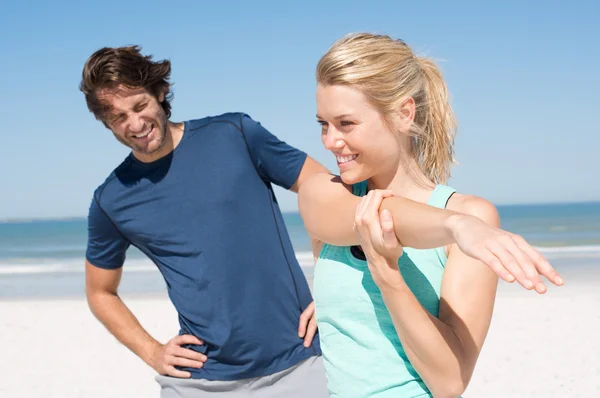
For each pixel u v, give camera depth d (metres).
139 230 3.15
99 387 6.94
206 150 3.12
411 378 1.74
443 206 1.78
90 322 10.30
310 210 1.96
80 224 89.94
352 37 1.78
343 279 1.84
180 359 3.07
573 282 13.52
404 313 1.57
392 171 1.86
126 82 2.83
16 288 16.56
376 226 1.54
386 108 1.75
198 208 3.07
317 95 1.79
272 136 3.16
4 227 82.75
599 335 8.30
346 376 1.83
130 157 3.18
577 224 45.66
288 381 3.06
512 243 1.21
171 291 3.15
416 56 1.91
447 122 1.95
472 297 1.67
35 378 7.33
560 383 6.50
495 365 7.20
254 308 3.03
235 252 3.04
